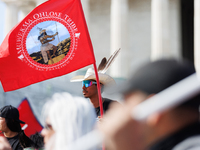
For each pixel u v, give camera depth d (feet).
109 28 146.61
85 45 21.70
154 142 4.72
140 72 4.87
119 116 4.58
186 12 148.25
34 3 155.94
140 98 4.73
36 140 18.26
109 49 145.79
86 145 4.99
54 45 21.84
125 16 137.18
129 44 146.41
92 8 148.97
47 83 102.73
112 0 138.82
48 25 21.89
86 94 21.72
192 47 147.64
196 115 4.76
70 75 110.63
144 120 4.52
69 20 21.77
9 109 20.16
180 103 4.63
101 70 23.27
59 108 6.87
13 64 21.52
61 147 6.56
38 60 21.74
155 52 132.77
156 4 134.10
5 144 12.72
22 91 94.89
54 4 21.86
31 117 23.88
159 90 4.71
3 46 21.53
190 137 4.77
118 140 4.50
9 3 156.15
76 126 6.73
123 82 5.01
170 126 4.74
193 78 4.50
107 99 21.52
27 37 21.63
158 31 132.67
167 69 4.81
